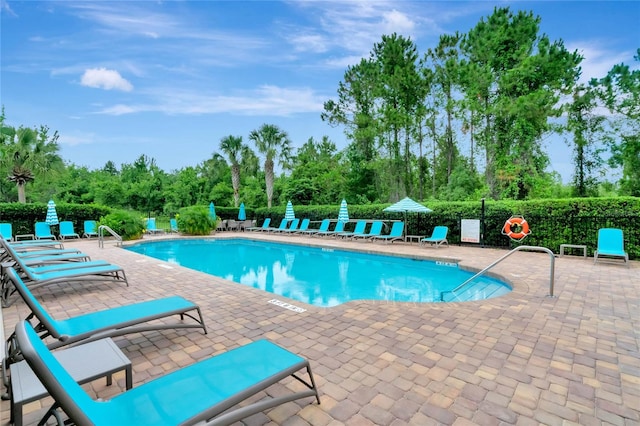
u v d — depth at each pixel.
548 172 19.80
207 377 2.25
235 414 2.01
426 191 25.80
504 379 2.97
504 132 19.84
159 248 14.36
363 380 2.96
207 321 4.45
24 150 19.62
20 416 2.04
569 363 3.27
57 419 2.02
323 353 3.48
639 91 16.66
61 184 32.69
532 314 4.67
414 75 21.72
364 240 14.43
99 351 2.75
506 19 18.61
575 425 2.37
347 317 4.56
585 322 4.36
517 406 2.59
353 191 27.05
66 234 14.84
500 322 4.36
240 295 5.73
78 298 5.66
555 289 6.02
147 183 34.00
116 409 1.92
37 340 1.69
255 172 28.36
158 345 3.70
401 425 2.37
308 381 2.93
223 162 26.19
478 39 19.38
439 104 22.73
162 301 4.09
